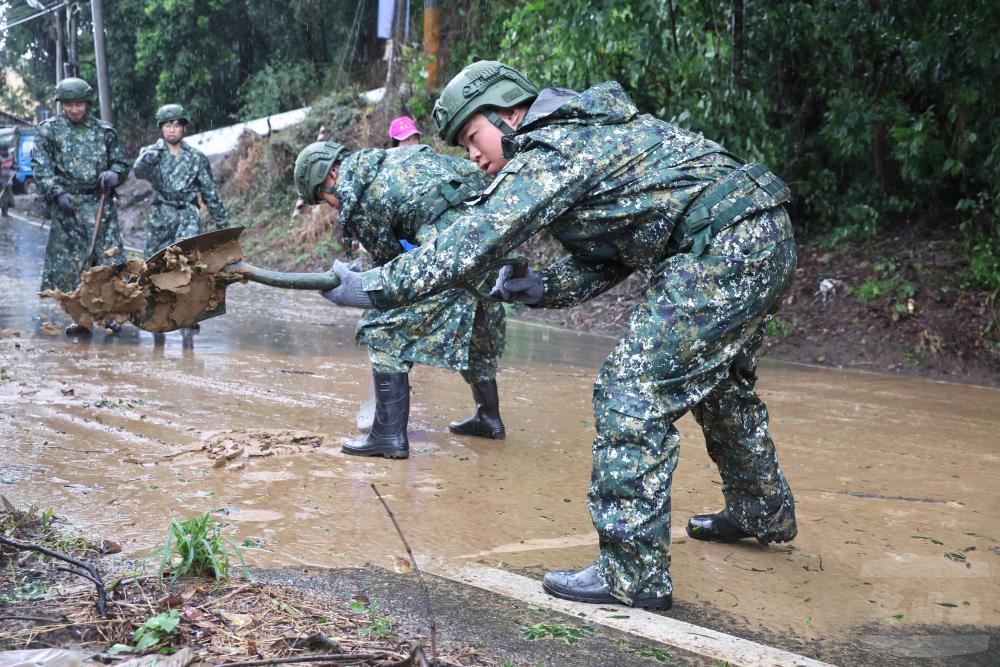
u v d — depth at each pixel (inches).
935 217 395.9
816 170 406.0
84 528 126.0
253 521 134.0
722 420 122.0
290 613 99.5
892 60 375.2
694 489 162.6
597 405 109.5
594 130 107.7
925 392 277.1
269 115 976.3
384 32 725.3
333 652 89.8
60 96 318.0
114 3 1167.0
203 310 115.7
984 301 337.4
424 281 102.4
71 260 327.3
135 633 89.8
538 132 107.0
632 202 107.0
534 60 425.1
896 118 363.6
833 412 239.0
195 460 166.1
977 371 314.2
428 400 235.8
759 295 107.4
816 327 353.7
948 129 378.3
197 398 219.0
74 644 89.6
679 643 99.7
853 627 107.3
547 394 247.8
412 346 175.8
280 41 1074.1
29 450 166.2
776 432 212.1
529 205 103.0
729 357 109.6
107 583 105.3
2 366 246.1
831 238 402.0
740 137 362.3
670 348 105.9
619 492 107.3
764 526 128.1
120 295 113.8
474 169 179.5
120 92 1197.7
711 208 106.4
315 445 181.6
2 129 1075.9
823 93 390.6
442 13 708.0
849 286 367.6
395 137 288.8
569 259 124.3
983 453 198.8
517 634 99.6
